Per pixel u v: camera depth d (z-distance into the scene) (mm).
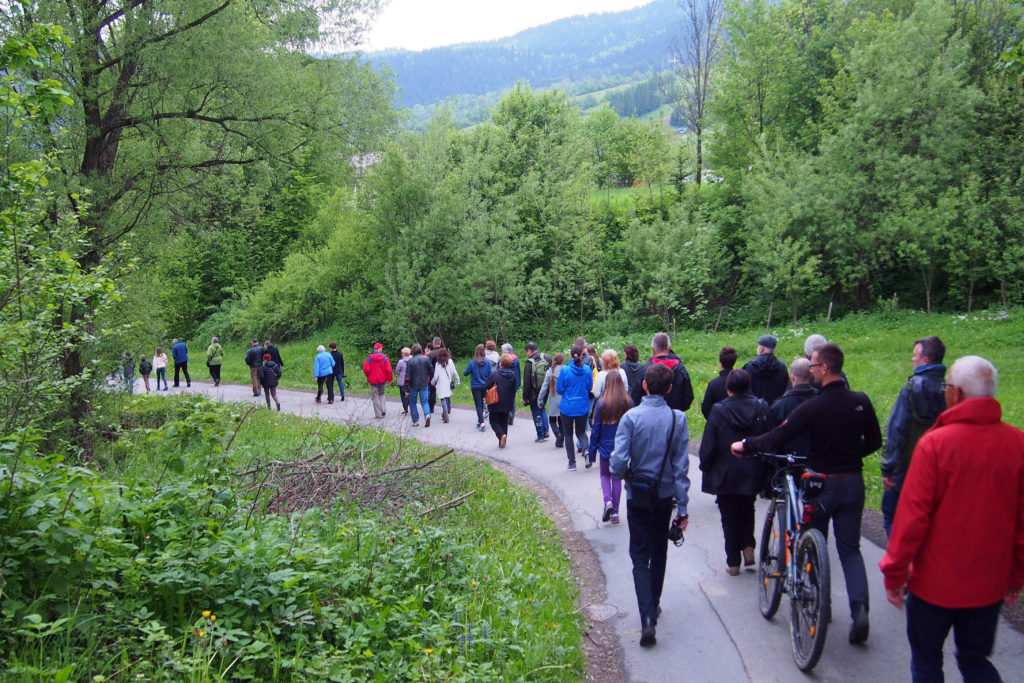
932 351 5102
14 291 6250
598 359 11680
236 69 13711
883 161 22844
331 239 31953
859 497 4910
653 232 25703
